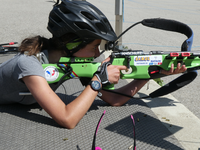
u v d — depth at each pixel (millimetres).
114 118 1757
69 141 1427
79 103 1475
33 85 1414
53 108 1427
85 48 1568
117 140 1463
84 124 1644
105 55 3953
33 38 1543
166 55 1691
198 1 16719
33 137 1453
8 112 1769
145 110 1929
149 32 6660
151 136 1534
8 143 1381
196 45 5277
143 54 1670
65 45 1569
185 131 1737
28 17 7656
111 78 1572
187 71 1730
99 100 2109
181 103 2396
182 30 1810
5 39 4977
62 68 1577
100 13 1626
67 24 1494
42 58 1561
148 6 12289
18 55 1548
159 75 1767
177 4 14148
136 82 1977
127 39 5730
